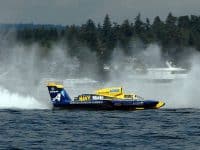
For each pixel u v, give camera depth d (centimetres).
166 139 7631
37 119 9644
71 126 8812
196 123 9206
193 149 6962
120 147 7050
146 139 7619
